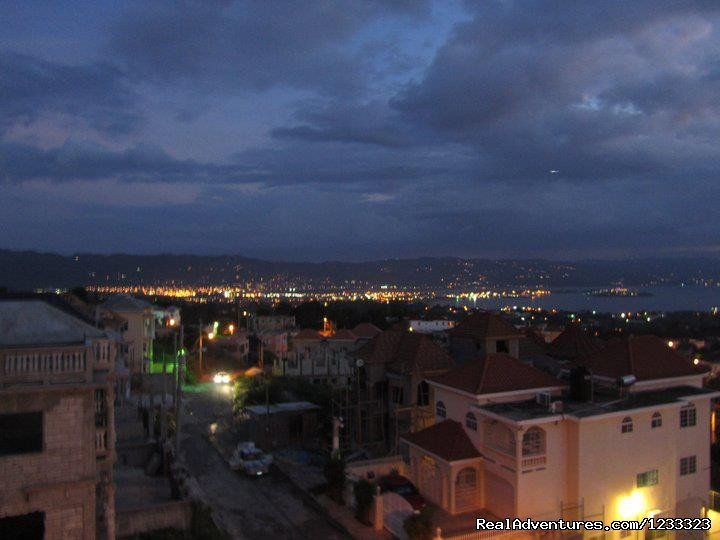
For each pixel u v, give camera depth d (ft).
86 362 69.41
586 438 94.12
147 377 196.65
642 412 98.32
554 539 89.40
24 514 66.28
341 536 91.97
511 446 95.04
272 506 103.09
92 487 69.41
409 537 86.38
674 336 417.28
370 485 96.17
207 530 83.76
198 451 132.16
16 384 66.28
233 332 374.84
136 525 83.35
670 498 100.48
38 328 73.10
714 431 144.77
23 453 66.64
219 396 190.60
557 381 109.19
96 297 272.10
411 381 127.03
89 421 69.67
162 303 545.85
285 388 171.42
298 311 460.96
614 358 116.37
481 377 106.01
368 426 134.10
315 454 131.23
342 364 211.41
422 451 104.78
